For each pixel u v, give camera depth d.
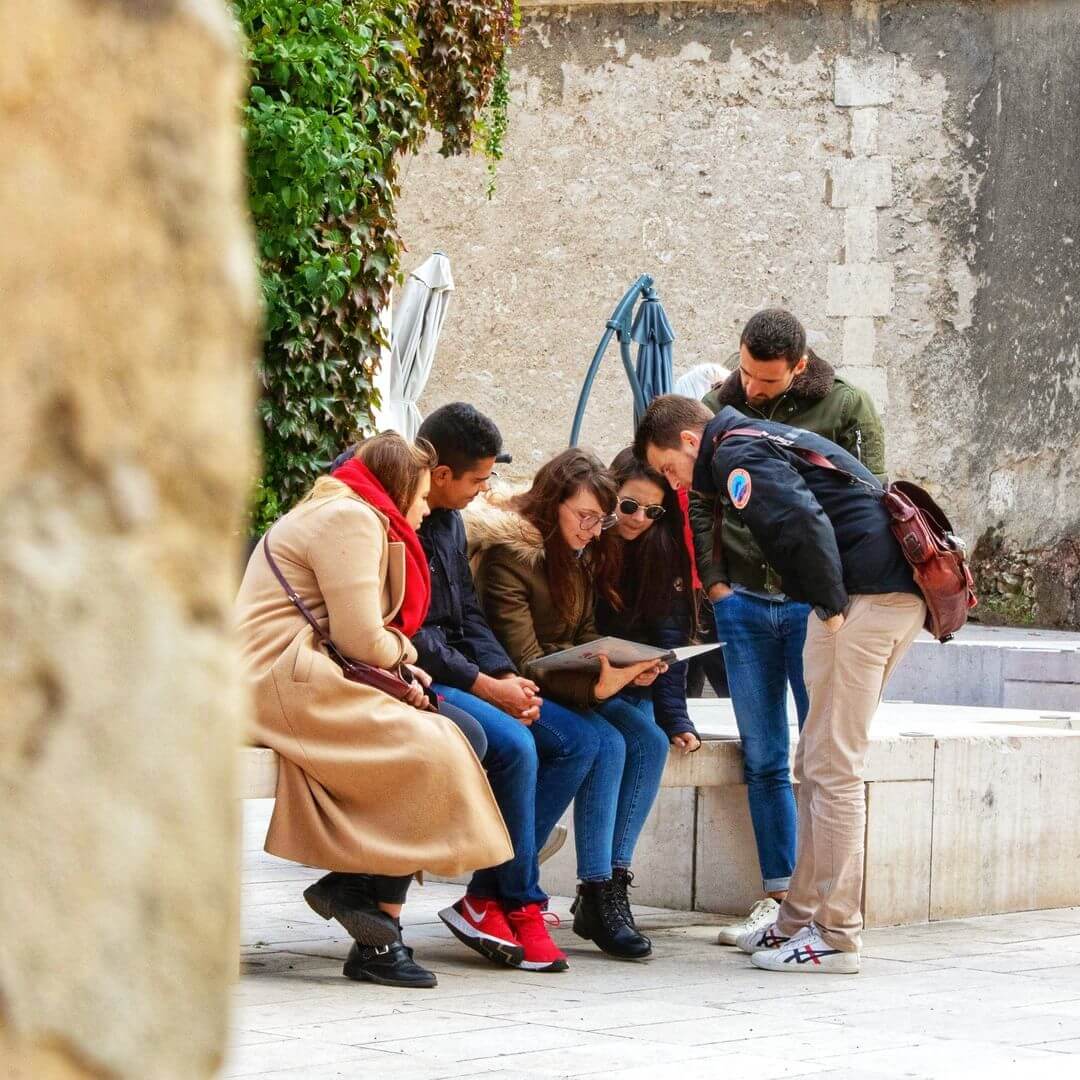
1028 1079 4.89
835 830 6.79
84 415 0.93
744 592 7.49
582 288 24.89
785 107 24.67
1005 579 23.53
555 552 7.02
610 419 24.77
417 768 5.98
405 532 6.27
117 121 0.94
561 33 24.89
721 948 7.34
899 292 24.47
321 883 6.36
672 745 7.54
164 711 0.95
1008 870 8.66
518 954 6.65
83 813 0.92
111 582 0.94
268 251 10.74
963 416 24.28
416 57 13.28
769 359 7.24
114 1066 0.93
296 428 11.12
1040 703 14.82
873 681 6.70
